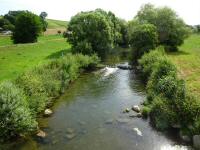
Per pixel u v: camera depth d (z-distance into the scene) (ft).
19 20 303.68
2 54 203.21
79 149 68.80
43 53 217.77
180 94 84.53
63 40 348.18
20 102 76.28
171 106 82.74
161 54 159.22
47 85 106.63
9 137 71.46
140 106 101.24
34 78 101.19
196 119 72.95
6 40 334.85
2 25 468.75
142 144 71.15
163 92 93.76
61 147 69.82
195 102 78.69
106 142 72.59
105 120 88.17
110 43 219.20
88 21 210.38
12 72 138.00
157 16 255.70
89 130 80.43
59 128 81.87
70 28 214.07
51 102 106.83
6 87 77.20
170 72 111.24
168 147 68.90
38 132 77.97
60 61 139.64
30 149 68.33
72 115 92.99
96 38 208.74
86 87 131.44
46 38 373.81
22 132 73.05
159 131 78.28
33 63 166.40
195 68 160.15
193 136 69.56
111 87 131.34
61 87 120.47
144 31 196.34
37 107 89.20
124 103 105.91
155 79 113.50
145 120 87.45
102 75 159.43
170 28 250.37
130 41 206.90
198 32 509.35
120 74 162.61
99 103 106.52
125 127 82.28
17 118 70.74
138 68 168.96
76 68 151.64
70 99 111.65
